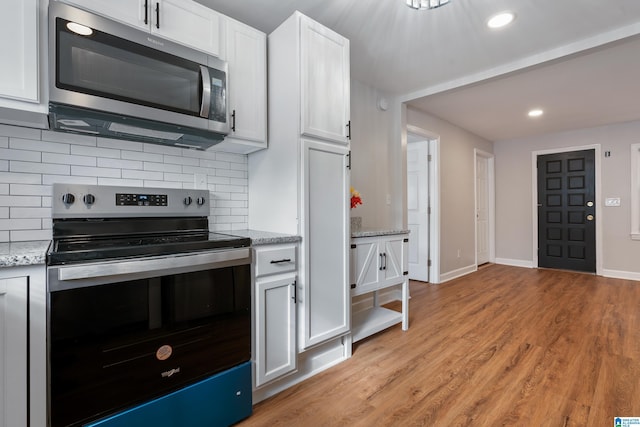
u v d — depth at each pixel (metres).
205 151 2.03
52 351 1.07
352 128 3.04
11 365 1.03
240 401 1.53
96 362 1.16
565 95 3.42
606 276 4.56
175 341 1.35
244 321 1.58
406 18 2.07
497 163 5.66
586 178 4.77
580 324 2.70
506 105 3.73
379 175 3.33
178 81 1.53
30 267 1.05
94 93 1.29
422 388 1.78
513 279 4.43
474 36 2.29
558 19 2.07
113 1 1.40
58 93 1.22
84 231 1.54
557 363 2.04
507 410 1.58
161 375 1.31
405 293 2.66
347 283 2.10
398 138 3.48
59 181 1.55
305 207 1.84
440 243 4.29
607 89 3.25
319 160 1.92
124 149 1.73
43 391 1.08
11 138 1.44
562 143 4.98
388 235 2.52
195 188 1.98
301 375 1.90
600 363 2.02
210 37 1.70
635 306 3.18
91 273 1.13
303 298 1.83
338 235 2.04
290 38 1.85
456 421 1.51
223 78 1.69
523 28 2.18
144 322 1.27
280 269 1.73
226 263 1.50
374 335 2.53
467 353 2.20
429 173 4.27
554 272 4.85
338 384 1.84
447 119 4.32
